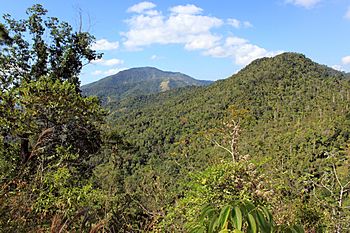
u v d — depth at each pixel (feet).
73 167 33.91
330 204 18.54
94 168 37.24
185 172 17.72
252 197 9.11
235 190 10.37
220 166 11.03
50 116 32.48
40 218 6.75
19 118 31.94
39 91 32.37
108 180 30.19
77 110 34.12
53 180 15.92
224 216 4.11
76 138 36.94
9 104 32.45
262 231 4.06
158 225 15.28
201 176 11.16
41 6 44.24
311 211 15.56
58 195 17.60
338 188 19.98
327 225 17.43
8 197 6.23
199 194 11.19
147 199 20.12
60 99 32.53
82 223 5.79
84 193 17.67
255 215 4.11
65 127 34.50
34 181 7.23
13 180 6.68
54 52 46.01
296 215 13.42
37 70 44.91
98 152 40.63
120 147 43.21
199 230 4.57
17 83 43.01
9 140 32.22
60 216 5.73
